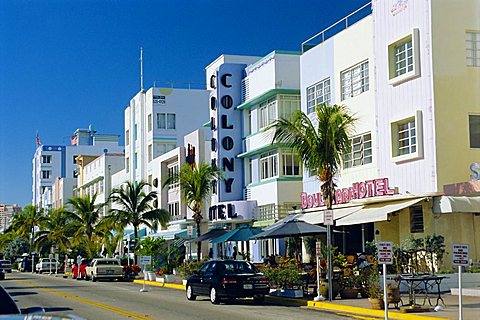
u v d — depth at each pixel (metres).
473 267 26.05
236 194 45.72
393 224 30.05
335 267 26.36
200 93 67.38
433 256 26.09
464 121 27.08
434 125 26.80
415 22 28.05
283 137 24.55
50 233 76.25
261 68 43.12
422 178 27.38
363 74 32.84
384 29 30.05
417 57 27.72
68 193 110.31
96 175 88.81
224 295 23.94
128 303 25.22
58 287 37.72
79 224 66.88
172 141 65.88
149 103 66.62
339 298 23.75
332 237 32.56
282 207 39.84
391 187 29.33
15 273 74.75
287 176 40.31
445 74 27.08
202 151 52.41
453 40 27.30
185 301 26.05
